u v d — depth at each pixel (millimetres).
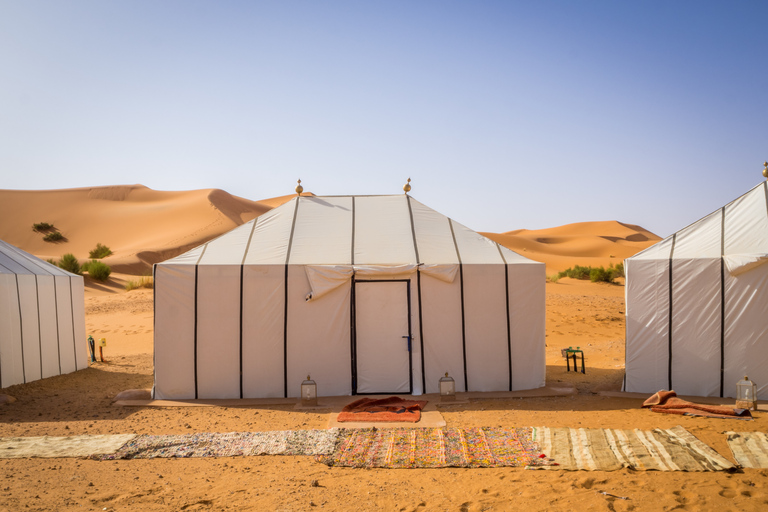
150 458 6633
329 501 5230
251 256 10422
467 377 10234
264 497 5340
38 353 11641
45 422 8367
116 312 23906
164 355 9961
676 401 8570
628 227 133625
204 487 5645
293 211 11672
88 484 5719
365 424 8008
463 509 5031
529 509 4945
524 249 87250
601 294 30141
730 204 10055
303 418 8586
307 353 10094
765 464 5863
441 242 11055
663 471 5730
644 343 9844
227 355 10008
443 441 7016
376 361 10180
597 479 5555
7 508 5012
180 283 10008
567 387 10305
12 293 10750
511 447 6691
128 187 85312
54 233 68125
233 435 7500
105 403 9719
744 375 9156
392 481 5738
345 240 10953
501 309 10336
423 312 10250
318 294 9953
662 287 9734
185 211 71375
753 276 9148
